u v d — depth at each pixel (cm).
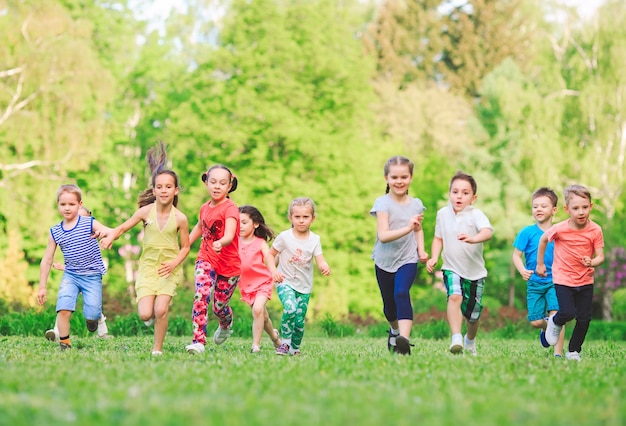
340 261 2898
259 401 502
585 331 959
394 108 4212
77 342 1194
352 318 2719
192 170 2891
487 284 3659
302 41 3039
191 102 3009
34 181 3112
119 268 3325
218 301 1064
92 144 3133
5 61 3009
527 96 3453
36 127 3028
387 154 3203
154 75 3556
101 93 3098
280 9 3045
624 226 3453
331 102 3036
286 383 601
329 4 3119
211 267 990
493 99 3497
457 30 4975
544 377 669
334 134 3005
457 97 4491
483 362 774
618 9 3562
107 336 1366
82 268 1010
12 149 3269
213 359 830
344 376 655
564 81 3734
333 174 2962
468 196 940
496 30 4841
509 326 2242
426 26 4969
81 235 1005
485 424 433
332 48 3139
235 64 3017
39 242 3073
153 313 929
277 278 1005
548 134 3462
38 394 536
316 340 1702
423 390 571
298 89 2945
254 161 2878
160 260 930
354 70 3077
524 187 3372
